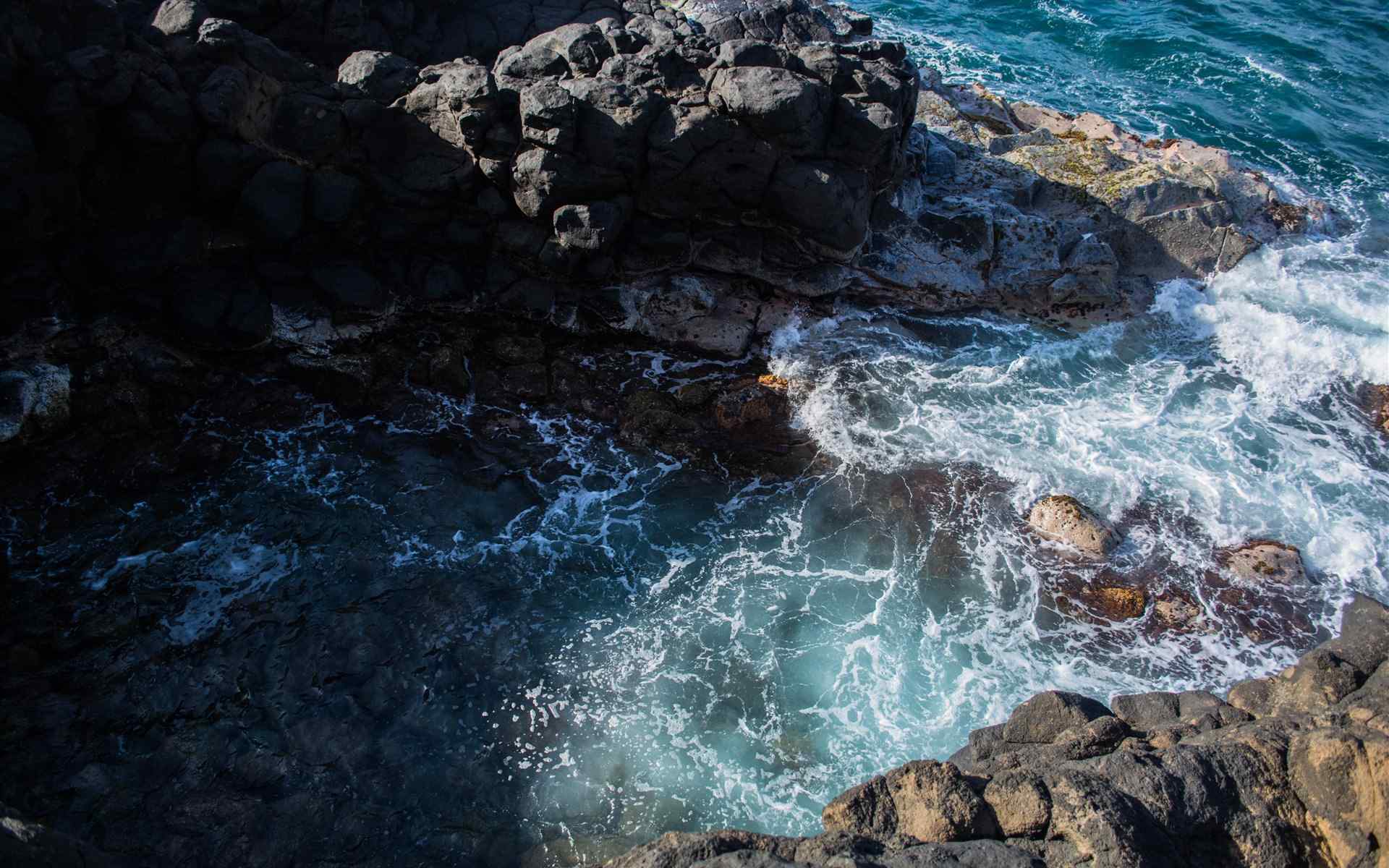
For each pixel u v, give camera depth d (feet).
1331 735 32.99
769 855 30.94
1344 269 70.23
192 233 54.34
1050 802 32.89
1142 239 69.05
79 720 41.11
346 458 54.03
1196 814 32.55
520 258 59.31
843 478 55.36
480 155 56.75
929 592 49.75
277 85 54.85
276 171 54.08
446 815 39.32
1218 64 102.32
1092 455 56.95
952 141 74.74
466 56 66.23
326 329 57.67
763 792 40.83
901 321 65.41
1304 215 73.92
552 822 39.40
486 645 46.24
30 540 47.83
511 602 48.29
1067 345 64.69
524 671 45.32
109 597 46.14
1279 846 32.09
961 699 44.78
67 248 52.01
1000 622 48.32
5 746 39.68
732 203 59.36
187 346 55.42
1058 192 70.79
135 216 52.95
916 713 44.16
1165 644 47.34
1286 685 39.27
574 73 57.82
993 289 66.39
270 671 43.96
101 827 37.45
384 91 57.67
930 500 54.24
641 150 56.44
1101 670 46.16
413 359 58.70
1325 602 49.37
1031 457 56.85
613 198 57.62
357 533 50.52
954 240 66.08
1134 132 83.92
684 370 60.90
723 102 56.03
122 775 39.34
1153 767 33.53
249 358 56.65
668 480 55.01
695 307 62.18
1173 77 100.42
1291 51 105.60
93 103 48.26
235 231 55.83
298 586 47.78
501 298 59.98
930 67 89.71
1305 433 59.31
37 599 45.62
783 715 43.96
